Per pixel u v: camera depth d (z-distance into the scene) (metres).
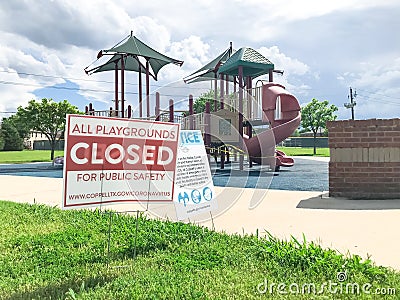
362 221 5.56
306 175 14.79
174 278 3.40
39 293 3.18
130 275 3.53
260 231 5.12
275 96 13.90
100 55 18.70
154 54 19.39
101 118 4.03
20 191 10.16
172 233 4.85
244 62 15.15
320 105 35.69
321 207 6.80
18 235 4.95
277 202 7.46
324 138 49.56
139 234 4.84
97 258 4.03
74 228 5.32
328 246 4.31
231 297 2.97
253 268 3.60
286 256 3.79
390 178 7.64
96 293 3.13
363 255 3.98
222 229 5.26
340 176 7.90
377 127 7.70
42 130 26.36
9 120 45.84
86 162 3.92
